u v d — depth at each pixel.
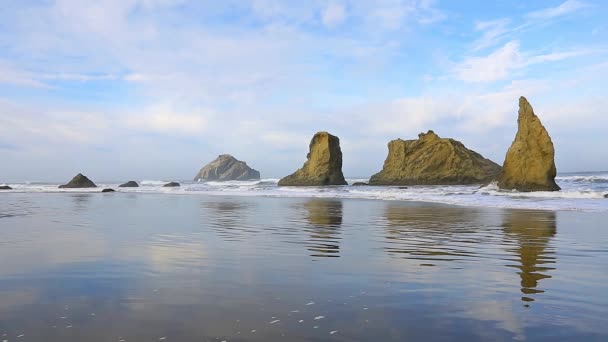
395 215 16.97
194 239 10.14
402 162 54.06
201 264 7.04
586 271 6.50
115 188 56.44
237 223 13.98
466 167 50.09
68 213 18.03
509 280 5.91
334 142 59.59
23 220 14.89
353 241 9.88
